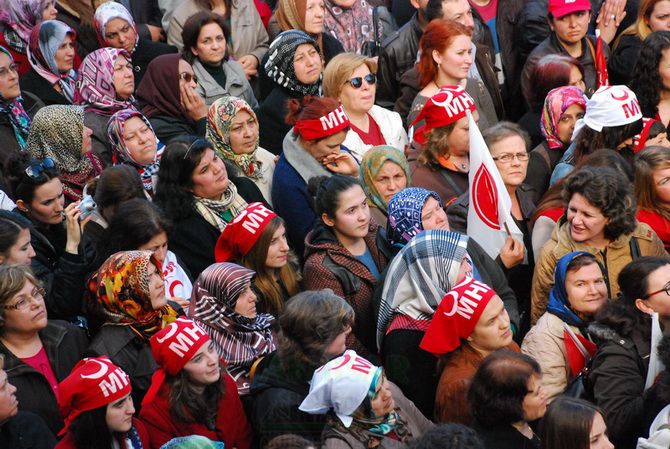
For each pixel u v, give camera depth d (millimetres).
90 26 31047
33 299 18500
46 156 24734
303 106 25281
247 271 20188
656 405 17891
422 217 21969
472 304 18812
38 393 18500
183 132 27938
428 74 28438
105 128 26578
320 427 17922
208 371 18172
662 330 19578
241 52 32469
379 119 27750
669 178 23188
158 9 33188
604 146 25312
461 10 30594
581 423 16703
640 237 22141
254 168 25828
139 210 21078
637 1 34656
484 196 23125
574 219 21594
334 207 21781
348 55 27281
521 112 33531
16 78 26109
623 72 32094
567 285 20234
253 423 18984
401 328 20094
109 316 19547
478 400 17500
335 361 17406
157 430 18125
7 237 19688
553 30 31297
